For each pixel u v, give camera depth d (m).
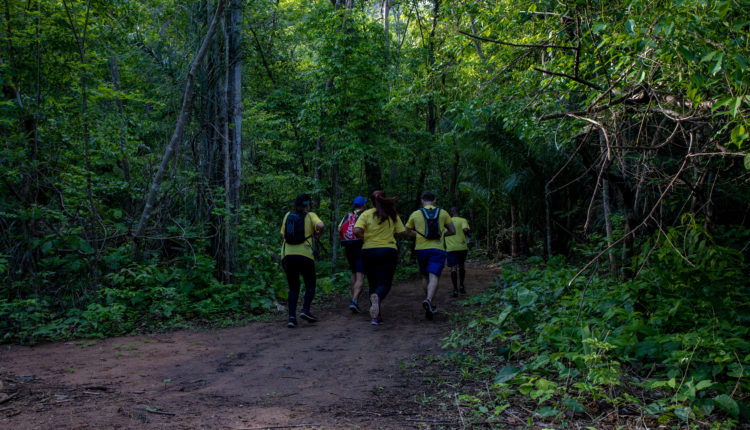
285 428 2.96
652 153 5.02
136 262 8.05
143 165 10.25
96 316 6.27
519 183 14.22
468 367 4.28
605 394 3.22
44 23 7.61
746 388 3.15
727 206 7.92
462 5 8.35
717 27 3.00
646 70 3.57
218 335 6.14
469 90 7.27
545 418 3.04
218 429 2.94
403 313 7.43
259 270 9.65
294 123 14.23
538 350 4.32
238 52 9.34
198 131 9.19
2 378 4.05
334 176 12.77
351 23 11.45
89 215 8.16
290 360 4.83
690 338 3.66
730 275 4.67
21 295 6.76
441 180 20.12
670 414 2.82
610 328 4.41
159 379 4.15
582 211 14.55
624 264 6.73
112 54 9.31
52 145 8.31
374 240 6.65
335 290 9.94
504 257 18.12
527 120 6.03
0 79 7.31
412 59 13.18
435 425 3.01
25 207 7.39
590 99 4.61
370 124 12.62
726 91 3.42
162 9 9.66
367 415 3.21
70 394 3.64
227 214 8.70
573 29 5.57
